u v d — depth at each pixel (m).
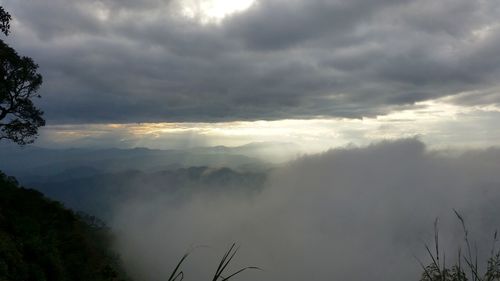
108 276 27.98
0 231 19.83
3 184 28.53
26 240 21.05
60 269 21.03
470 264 3.91
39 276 18.53
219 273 3.13
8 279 16.25
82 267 24.66
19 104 31.48
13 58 29.81
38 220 26.84
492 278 3.77
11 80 30.30
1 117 30.92
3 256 17.25
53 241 24.30
